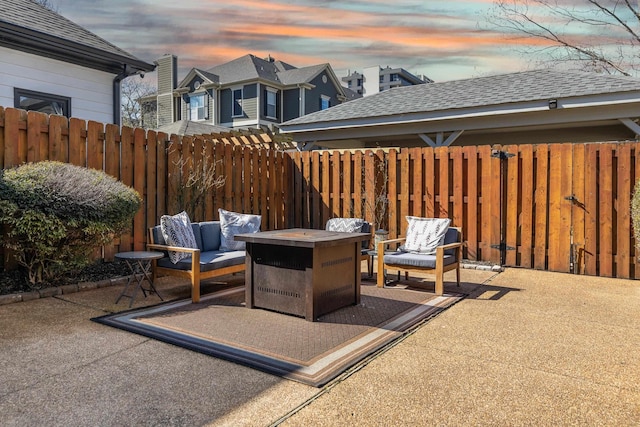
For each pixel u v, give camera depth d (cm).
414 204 773
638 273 609
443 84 1168
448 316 433
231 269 517
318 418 238
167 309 446
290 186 915
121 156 615
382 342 354
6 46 759
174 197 685
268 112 2397
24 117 514
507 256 703
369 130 1048
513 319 422
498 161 700
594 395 267
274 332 376
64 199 458
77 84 870
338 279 448
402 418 239
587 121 850
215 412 242
